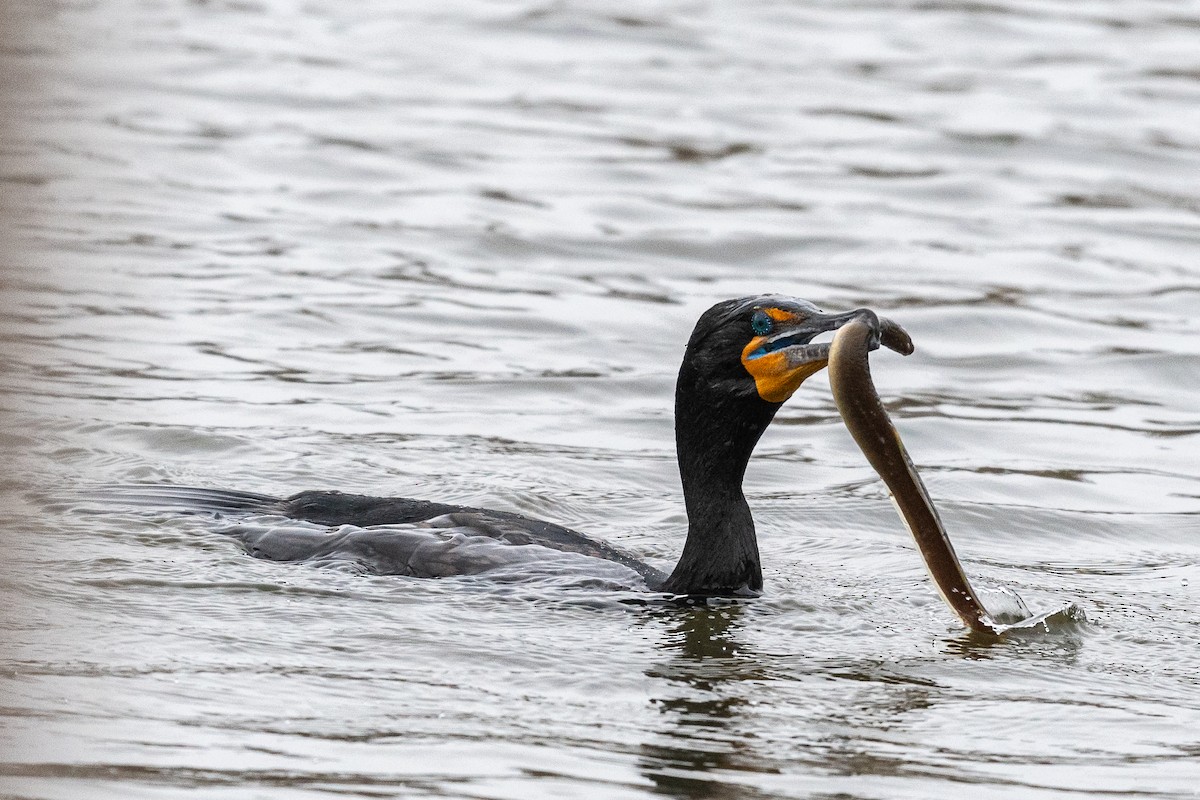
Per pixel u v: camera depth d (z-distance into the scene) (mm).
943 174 23516
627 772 7250
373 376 15406
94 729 7355
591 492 12586
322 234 20047
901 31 32500
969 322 17656
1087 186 23141
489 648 8727
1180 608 10258
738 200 22062
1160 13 34062
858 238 20531
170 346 15867
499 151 24094
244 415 13992
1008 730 8008
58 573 9523
